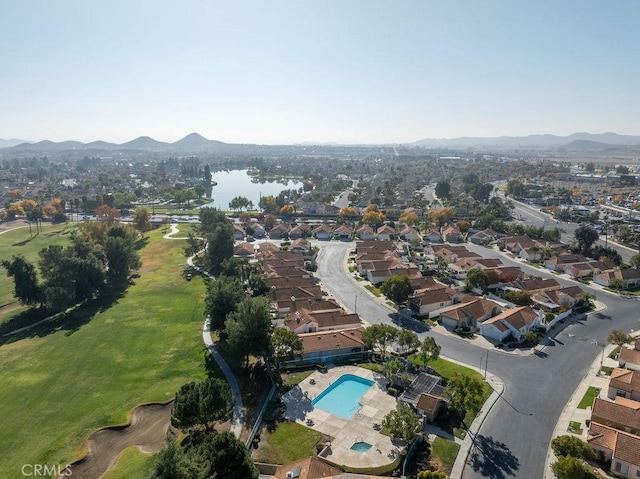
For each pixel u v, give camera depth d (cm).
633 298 12306
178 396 6288
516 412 6969
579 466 5172
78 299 12744
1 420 7300
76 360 9306
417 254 17650
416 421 6056
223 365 8812
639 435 6178
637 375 7338
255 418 6975
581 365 8450
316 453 6078
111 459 6316
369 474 5625
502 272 13462
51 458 6319
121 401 7706
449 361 8638
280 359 8562
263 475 5772
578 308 11325
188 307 12112
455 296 11800
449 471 5691
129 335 10456
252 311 8319
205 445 5103
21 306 12800
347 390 7775
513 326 9644
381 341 8588
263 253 16888
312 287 12750
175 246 19238
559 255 15762
